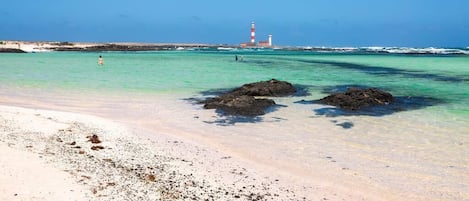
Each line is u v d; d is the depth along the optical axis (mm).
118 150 14758
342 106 24156
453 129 18578
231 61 73812
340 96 24969
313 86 34812
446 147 15711
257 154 15047
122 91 31391
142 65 60938
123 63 65938
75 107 24609
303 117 21453
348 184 12148
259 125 19766
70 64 61312
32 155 12672
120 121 20609
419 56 95750
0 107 21938
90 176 11289
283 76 43750
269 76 43750
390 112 22656
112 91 31375
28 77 40906
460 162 13945
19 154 12570
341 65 62781
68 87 33500
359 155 14867
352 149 15617
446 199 11094
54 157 12805
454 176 12688
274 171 13227
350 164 13883
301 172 13156
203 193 10922
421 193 11484
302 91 31531
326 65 62844
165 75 44344
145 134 17797
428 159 14312
